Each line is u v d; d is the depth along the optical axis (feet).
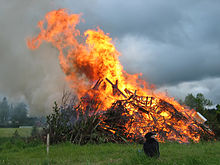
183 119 51.60
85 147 35.14
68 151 30.73
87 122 43.73
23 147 39.09
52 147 36.11
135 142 42.09
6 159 25.55
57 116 43.06
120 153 27.68
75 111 46.50
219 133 65.72
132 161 19.89
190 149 31.94
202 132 51.13
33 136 44.75
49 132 42.04
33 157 27.09
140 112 49.83
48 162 21.24
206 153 26.78
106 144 39.93
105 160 22.99
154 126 46.01
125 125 45.16
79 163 21.62
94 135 41.91
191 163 19.38
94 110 47.01
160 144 39.99
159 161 19.85
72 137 43.11
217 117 103.30
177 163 19.61
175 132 46.39
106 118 45.52
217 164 19.45
